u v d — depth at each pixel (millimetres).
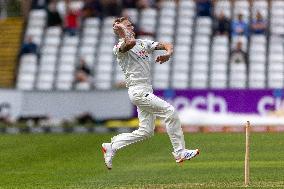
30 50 120688
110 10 124000
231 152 72375
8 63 123312
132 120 103125
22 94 106688
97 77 115812
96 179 53344
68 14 122812
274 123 100250
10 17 128625
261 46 117312
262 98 100688
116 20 46438
